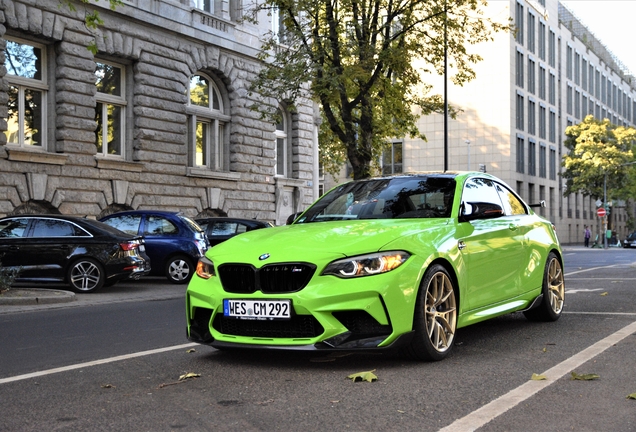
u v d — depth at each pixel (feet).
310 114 109.09
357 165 77.56
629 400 14.32
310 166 109.50
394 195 22.02
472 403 14.19
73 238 45.50
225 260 18.33
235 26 91.76
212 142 90.79
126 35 75.36
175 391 15.74
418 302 17.94
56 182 67.51
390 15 75.51
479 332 23.88
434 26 79.66
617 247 209.97
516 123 200.75
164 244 53.26
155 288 49.62
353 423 12.84
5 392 16.11
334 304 16.93
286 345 17.26
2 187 62.85
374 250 17.49
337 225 19.58
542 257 25.66
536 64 214.69
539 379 16.20
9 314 33.81
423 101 90.38
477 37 81.35
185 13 82.84
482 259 21.16
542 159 220.43
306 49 74.49
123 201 74.79
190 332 19.20
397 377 16.69
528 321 26.63
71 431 12.69
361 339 17.15
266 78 76.74
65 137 68.64
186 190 83.92
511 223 23.86
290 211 104.94
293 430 12.48
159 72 79.71
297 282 17.38
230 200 91.76
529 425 12.56
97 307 37.06
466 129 199.93
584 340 21.89
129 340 24.49
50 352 22.24
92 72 71.56
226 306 17.95
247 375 17.30
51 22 67.00
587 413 13.34
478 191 22.99
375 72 74.95
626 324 25.34
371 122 78.13
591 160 196.34
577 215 255.91
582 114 262.06
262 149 98.02
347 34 75.20
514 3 199.00
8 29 64.08
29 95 67.51
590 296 36.37
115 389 16.14
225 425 12.86
